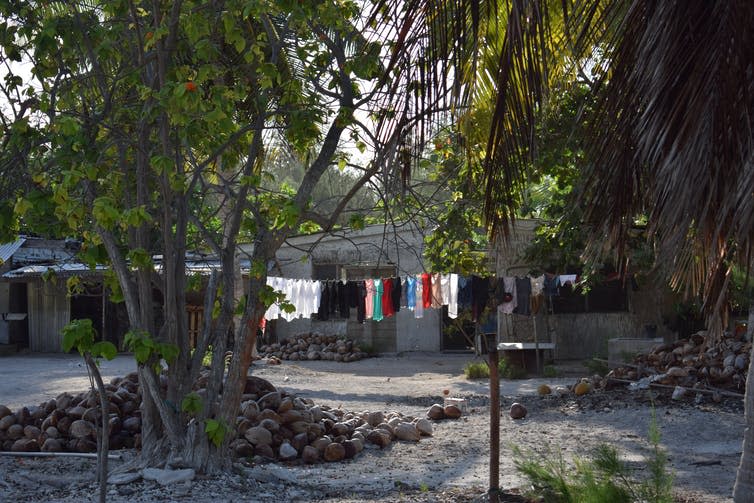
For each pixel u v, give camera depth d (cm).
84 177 676
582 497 546
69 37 743
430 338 2408
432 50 550
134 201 834
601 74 509
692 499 690
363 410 1337
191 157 798
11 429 995
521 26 507
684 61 422
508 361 1828
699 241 470
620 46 480
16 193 739
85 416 972
